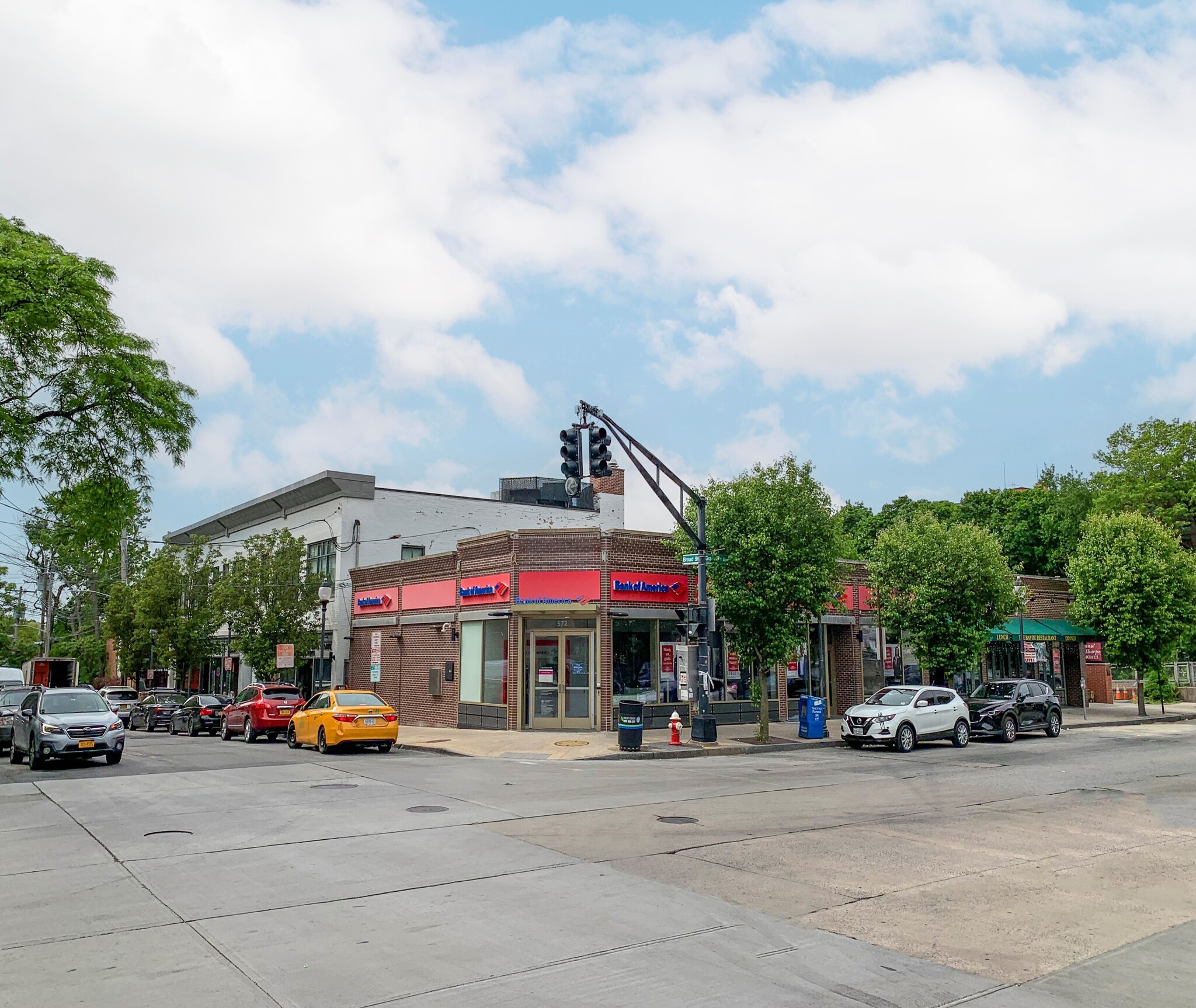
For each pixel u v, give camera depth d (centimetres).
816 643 3216
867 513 6166
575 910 773
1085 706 3616
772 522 2441
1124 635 3584
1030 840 1112
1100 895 855
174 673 4934
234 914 754
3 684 3769
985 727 2619
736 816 1265
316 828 1153
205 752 2339
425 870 919
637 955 657
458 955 651
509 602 2741
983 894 852
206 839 1079
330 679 3725
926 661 3086
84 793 1497
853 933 723
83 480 1806
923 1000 581
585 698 2677
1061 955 676
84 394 1719
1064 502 5372
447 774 1756
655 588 2736
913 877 916
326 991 578
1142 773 1834
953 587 3016
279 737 2908
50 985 586
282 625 3431
